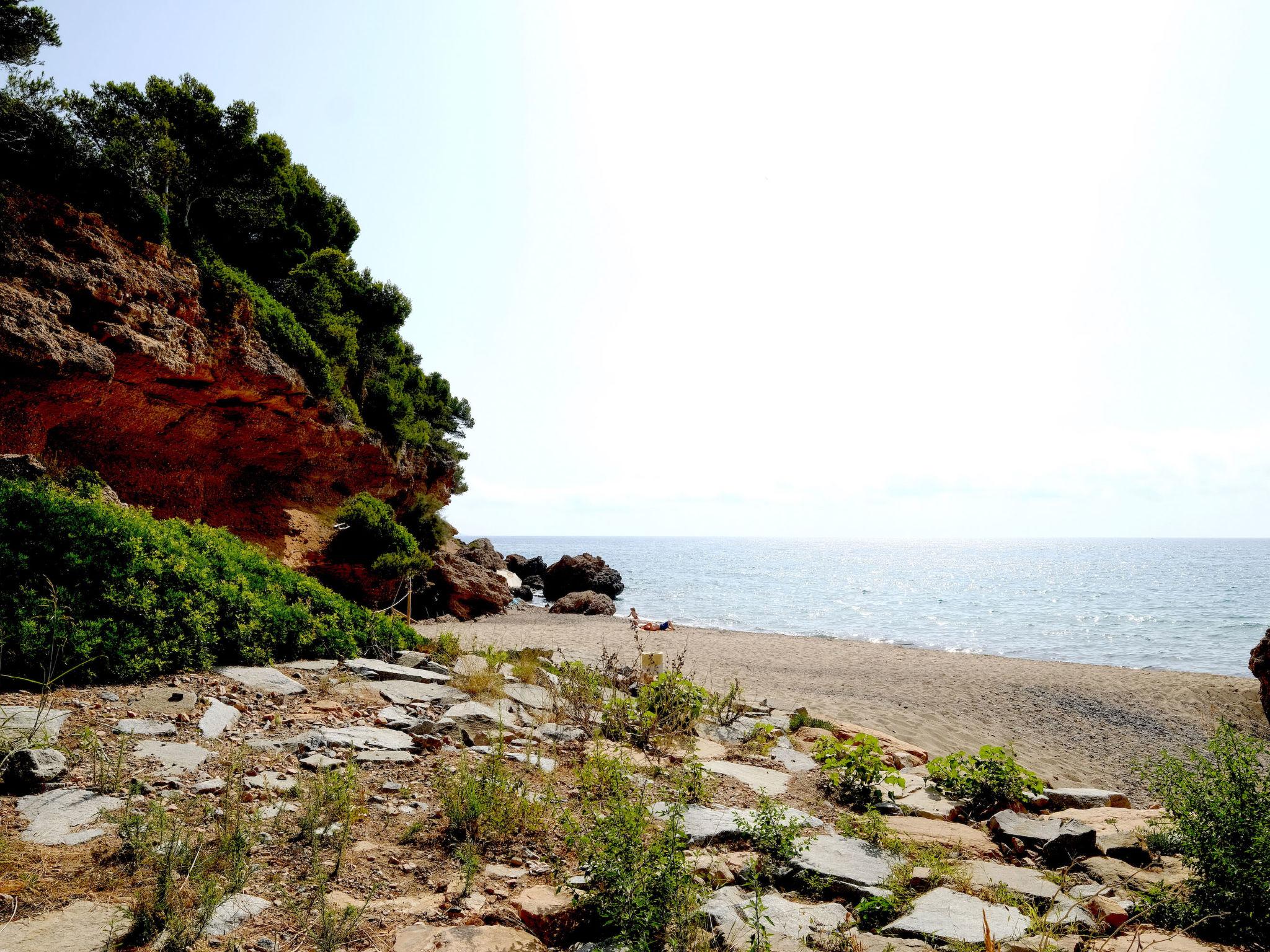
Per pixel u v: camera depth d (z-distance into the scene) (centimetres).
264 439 2244
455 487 4794
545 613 3828
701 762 701
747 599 5547
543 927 352
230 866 357
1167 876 490
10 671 599
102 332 1512
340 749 590
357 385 3009
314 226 3222
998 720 1648
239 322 2003
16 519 712
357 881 379
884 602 5431
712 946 352
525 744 688
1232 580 8050
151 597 735
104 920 299
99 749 475
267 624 889
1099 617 4412
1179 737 1636
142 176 1731
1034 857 550
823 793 669
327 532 2494
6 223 1388
